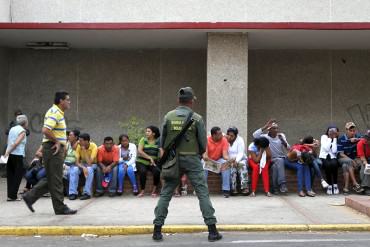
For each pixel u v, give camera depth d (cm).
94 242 707
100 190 1091
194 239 714
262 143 1096
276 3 1395
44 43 1392
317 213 880
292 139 1453
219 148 1102
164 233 755
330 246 661
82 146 1080
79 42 1391
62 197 868
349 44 1397
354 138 1142
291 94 1457
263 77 1461
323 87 1458
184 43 1397
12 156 1009
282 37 1312
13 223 795
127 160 1123
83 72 1464
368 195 1090
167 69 1465
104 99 1462
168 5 1402
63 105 854
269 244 674
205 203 699
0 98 1413
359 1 1392
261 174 1120
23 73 1466
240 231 765
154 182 1092
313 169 1112
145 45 1427
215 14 1399
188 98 716
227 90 1265
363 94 1459
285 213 881
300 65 1461
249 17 1396
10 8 1406
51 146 852
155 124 1459
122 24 1230
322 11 1392
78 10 1408
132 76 1466
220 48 1267
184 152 698
